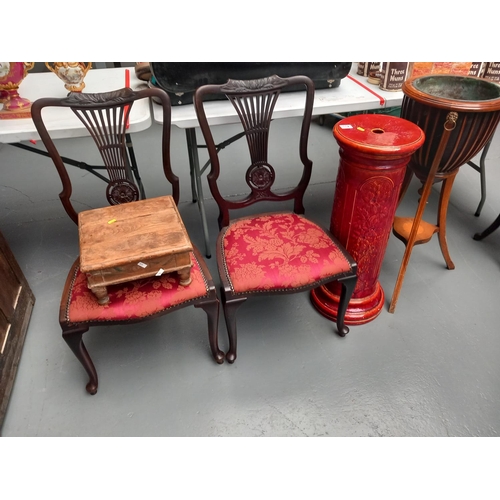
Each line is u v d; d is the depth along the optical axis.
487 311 1.60
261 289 1.20
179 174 2.59
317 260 1.24
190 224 2.13
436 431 1.24
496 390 1.34
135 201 1.29
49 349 1.48
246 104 1.24
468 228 2.03
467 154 1.35
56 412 1.30
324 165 2.68
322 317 1.60
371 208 1.27
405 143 1.14
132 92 1.15
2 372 1.29
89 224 1.16
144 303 1.13
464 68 1.59
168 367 1.43
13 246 1.98
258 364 1.43
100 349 1.48
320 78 1.61
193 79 1.45
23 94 1.58
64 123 1.36
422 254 1.88
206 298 1.20
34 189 2.44
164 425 1.27
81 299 1.13
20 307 1.51
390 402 1.32
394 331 1.53
